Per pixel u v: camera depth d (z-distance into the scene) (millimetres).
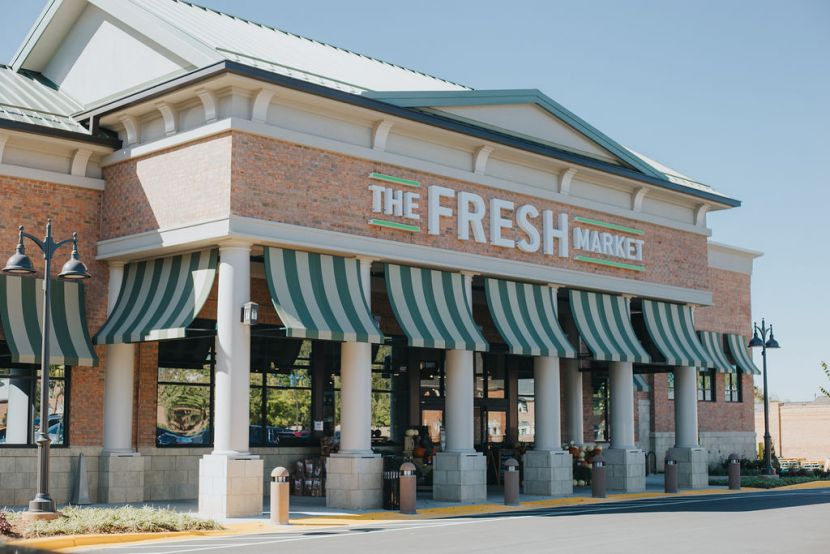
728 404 48656
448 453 27609
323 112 25297
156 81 25812
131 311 25719
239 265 23469
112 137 26500
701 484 35656
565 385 38969
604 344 32094
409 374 33938
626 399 33344
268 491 29750
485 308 37062
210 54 23844
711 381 48062
